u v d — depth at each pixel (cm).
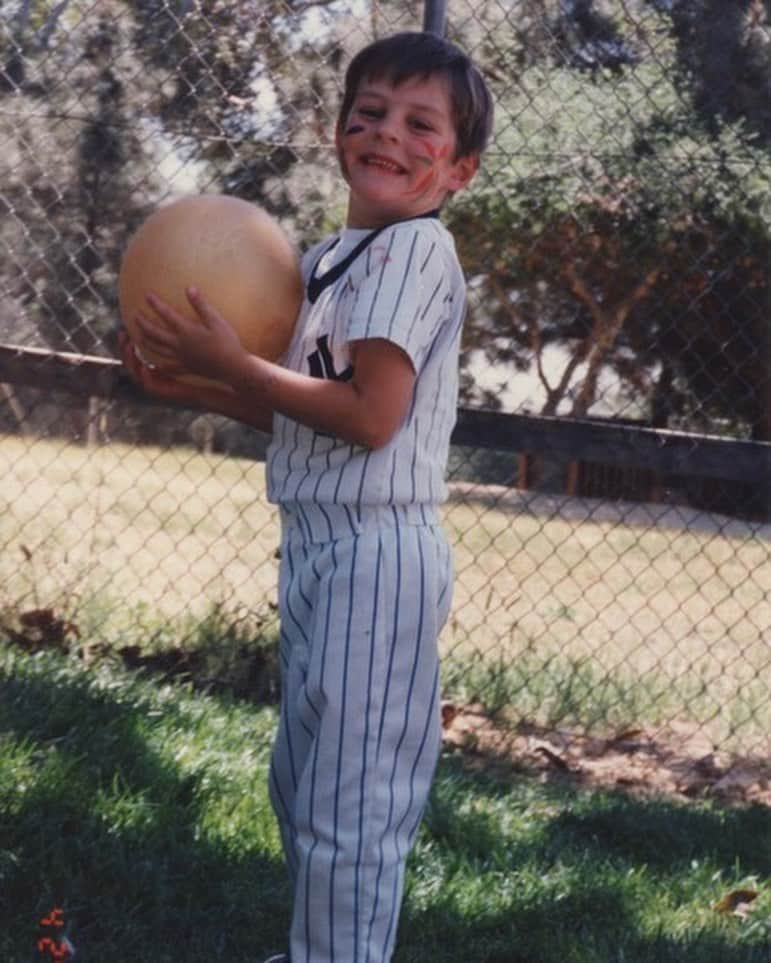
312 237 656
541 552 1099
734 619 870
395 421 289
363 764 291
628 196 905
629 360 1136
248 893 381
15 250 703
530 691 614
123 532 821
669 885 427
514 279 1031
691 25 777
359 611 291
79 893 368
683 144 802
